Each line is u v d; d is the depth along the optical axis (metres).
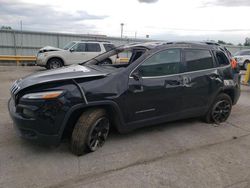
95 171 3.46
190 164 3.75
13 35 20.42
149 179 3.32
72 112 3.62
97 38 23.50
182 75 4.74
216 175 3.47
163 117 4.62
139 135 4.73
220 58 5.55
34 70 15.20
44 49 14.80
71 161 3.68
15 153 3.85
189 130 5.12
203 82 5.04
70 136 4.07
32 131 3.58
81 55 14.82
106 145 4.25
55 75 3.92
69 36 22.38
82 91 3.67
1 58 17.92
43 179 3.23
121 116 4.08
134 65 4.20
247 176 3.48
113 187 3.12
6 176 3.26
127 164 3.68
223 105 5.60
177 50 4.75
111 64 4.96
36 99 3.51
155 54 4.42
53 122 3.54
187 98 4.86
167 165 3.69
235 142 4.63
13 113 3.74
